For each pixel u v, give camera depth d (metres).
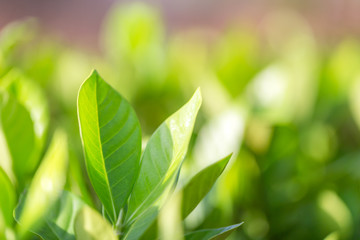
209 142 0.61
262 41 1.25
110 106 0.42
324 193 0.60
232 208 0.58
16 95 0.53
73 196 0.45
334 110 0.80
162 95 0.89
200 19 4.95
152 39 0.94
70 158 0.48
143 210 0.42
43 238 0.43
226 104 0.78
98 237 0.40
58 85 0.87
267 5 4.35
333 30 3.47
